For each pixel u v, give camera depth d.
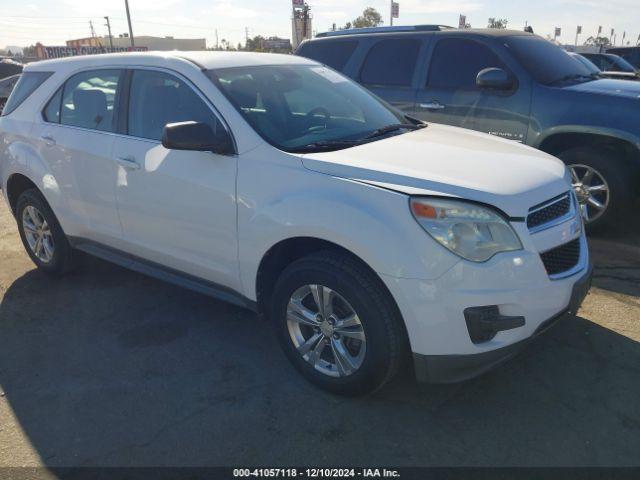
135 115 3.73
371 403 2.97
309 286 2.93
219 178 3.17
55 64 4.50
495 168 2.89
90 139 3.94
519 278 2.58
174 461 2.60
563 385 3.07
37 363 3.43
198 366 3.36
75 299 4.31
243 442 2.71
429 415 2.86
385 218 2.58
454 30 6.02
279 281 3.07
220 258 3.32
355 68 6.60
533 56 5.62
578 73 5.85
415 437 2.71
